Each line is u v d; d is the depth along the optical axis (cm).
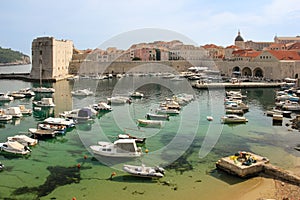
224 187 2778
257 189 2738
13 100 7831
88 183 2855
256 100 7856
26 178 2975
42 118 5706
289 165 3275
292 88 9125
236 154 3341
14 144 3731
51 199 2572
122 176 2995
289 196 2612
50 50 12531
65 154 3625
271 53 11356
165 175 3020
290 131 4744
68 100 7781
